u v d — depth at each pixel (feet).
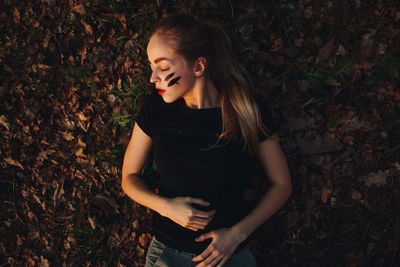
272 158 4.22
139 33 6.02
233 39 5.71
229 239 3.97
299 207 5.74
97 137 6.32
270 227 5.85
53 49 6.49
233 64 4.41
